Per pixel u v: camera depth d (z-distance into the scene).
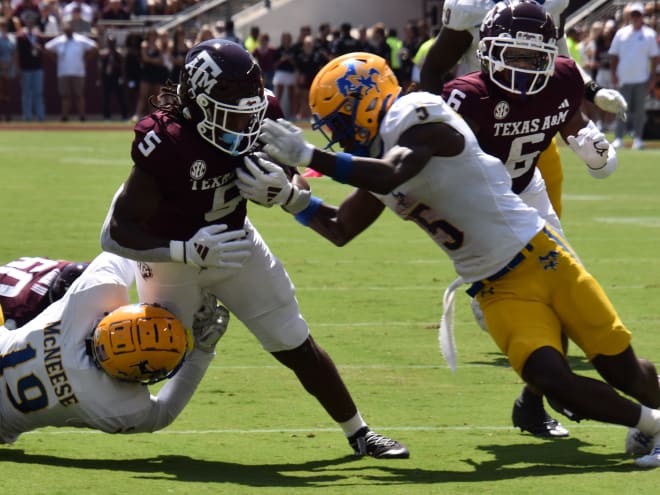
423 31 89.56
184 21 109.25
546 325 16.14
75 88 96.88
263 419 19.36
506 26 17.55
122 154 68.94
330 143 16.89
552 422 18.58
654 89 80.75
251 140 15.87
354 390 21.20
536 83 17.84
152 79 93.50
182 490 14.91
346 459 17.02
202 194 16.14
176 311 17.06
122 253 15.95
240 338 25.61
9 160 64.75
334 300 29.48
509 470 16.27
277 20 114.50
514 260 16.27
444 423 19.16
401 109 15.91
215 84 15.31
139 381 16.77
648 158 68.75
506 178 16.48
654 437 16.36
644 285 31.48
